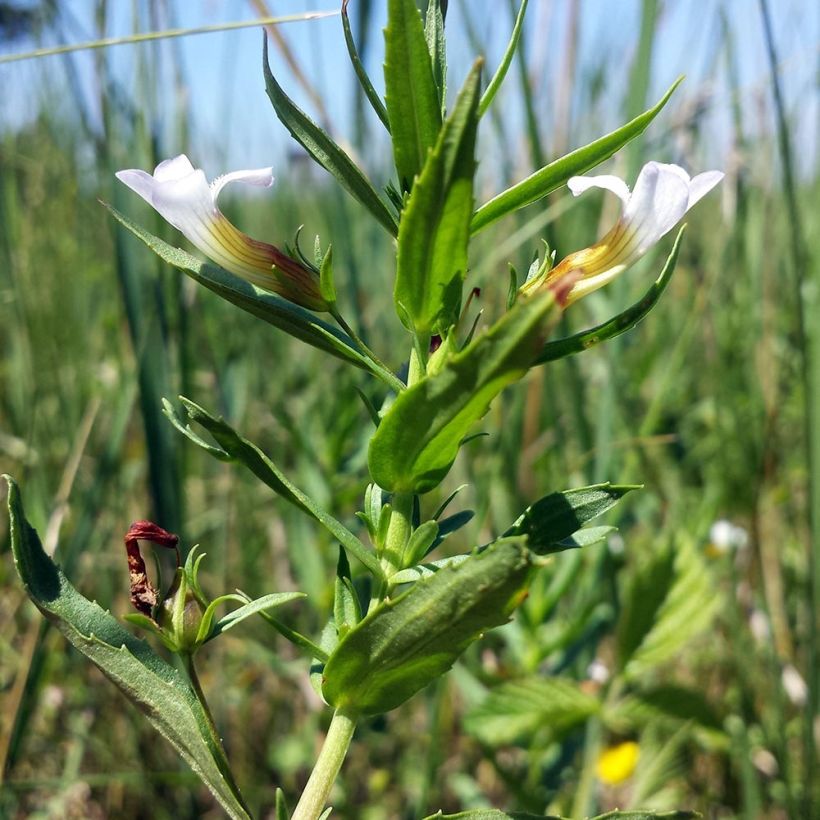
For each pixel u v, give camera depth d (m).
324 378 0.16
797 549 0.16
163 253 0.06
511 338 0.05
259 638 0.15
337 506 0.14
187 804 0.13
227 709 0.14
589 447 0.14
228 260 0.06
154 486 0.12
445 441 0.06
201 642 0.06
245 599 0.06
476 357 0.05
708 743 0.12
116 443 0.13
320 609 0.13
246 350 0.15
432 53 0.06
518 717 0.11
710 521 0.14
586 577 0.13
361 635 0.06
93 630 0.06
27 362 0.15
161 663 0.06
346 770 0.14
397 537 0.06
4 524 0.14
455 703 0.15
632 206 0.06
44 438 0.16
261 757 0.14
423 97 0.06
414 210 0.06
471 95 0.05
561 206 0.13
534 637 0.12
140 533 0.06
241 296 0.06
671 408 0.17
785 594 0.14
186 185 0.06
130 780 0.12
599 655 0.15
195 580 0.06
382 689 0.06
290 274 0.07
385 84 0.06
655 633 0.11
